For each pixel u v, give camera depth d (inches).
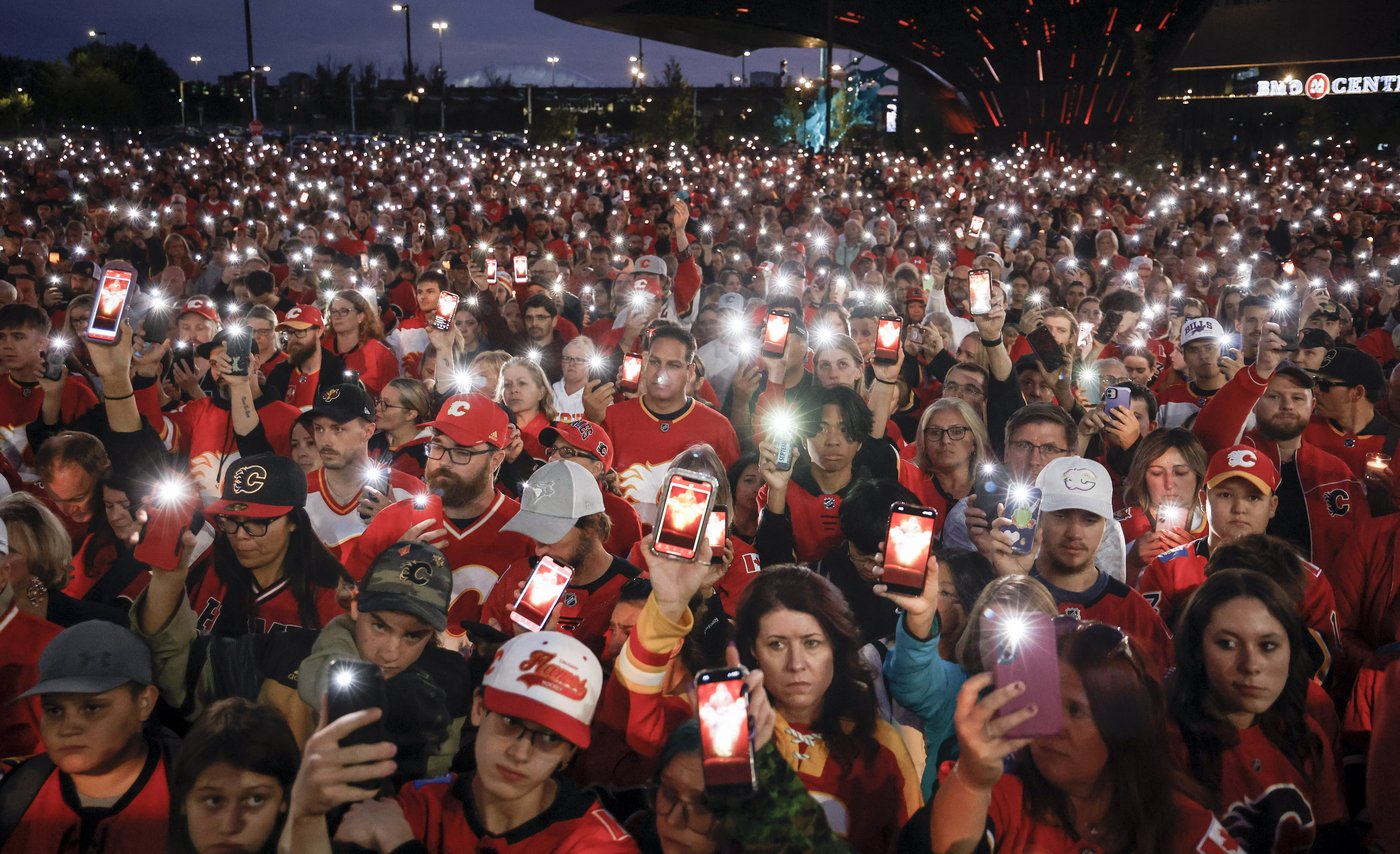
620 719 151.3
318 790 115.0
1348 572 208.5
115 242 650.8
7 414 288.7
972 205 972.6
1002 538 174.6
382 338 379.9
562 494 200.5
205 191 1093.8
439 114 3676.2
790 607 142.7
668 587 144.1
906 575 146.6
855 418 241.1
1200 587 148.3
